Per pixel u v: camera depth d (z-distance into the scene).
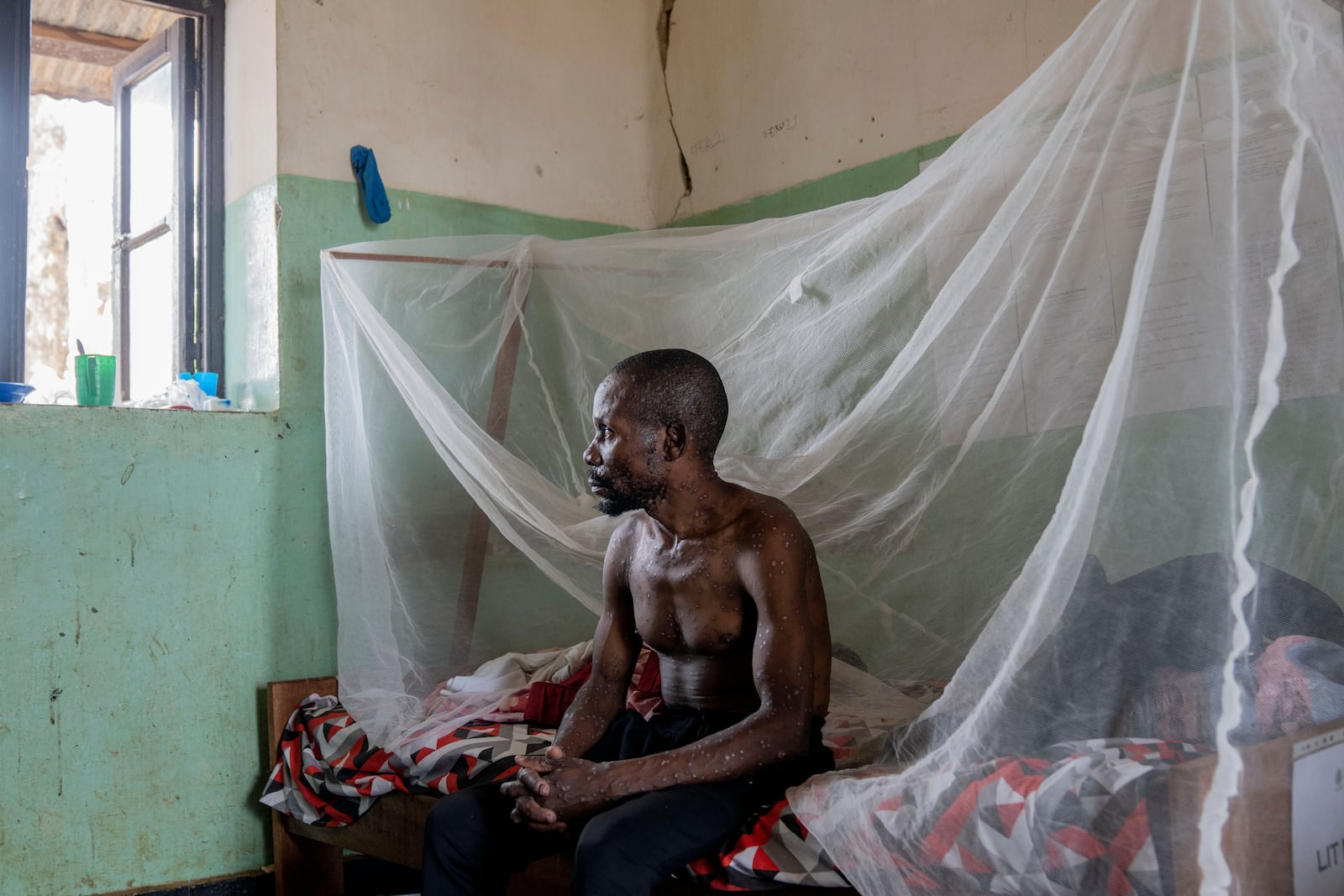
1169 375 1.54
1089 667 1.44
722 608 1.68
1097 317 1.95
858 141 3.15
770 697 1.57
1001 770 1.40
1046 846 1.30
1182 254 1.53
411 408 2.74
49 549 2.62
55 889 2.59
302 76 3.05
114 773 2.68
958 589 2.29
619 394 1.70
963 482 2.23
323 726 2.63
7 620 2.57
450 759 2.21
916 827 1.41
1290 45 1.46
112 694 2.69
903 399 2.25
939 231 2.18
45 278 4.15
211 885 2.75
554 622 3.12
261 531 2.92
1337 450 1.60
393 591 2.82
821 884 1.49
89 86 3.90
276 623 2.93
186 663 2.79
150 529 2.76
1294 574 1.61
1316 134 1.47
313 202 3.05
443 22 3.33
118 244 3.48
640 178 3.76
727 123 3.54
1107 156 1.83
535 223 3.49
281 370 2.98
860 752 1.86
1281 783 1.26
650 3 3.81
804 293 2.45
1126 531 1.54
